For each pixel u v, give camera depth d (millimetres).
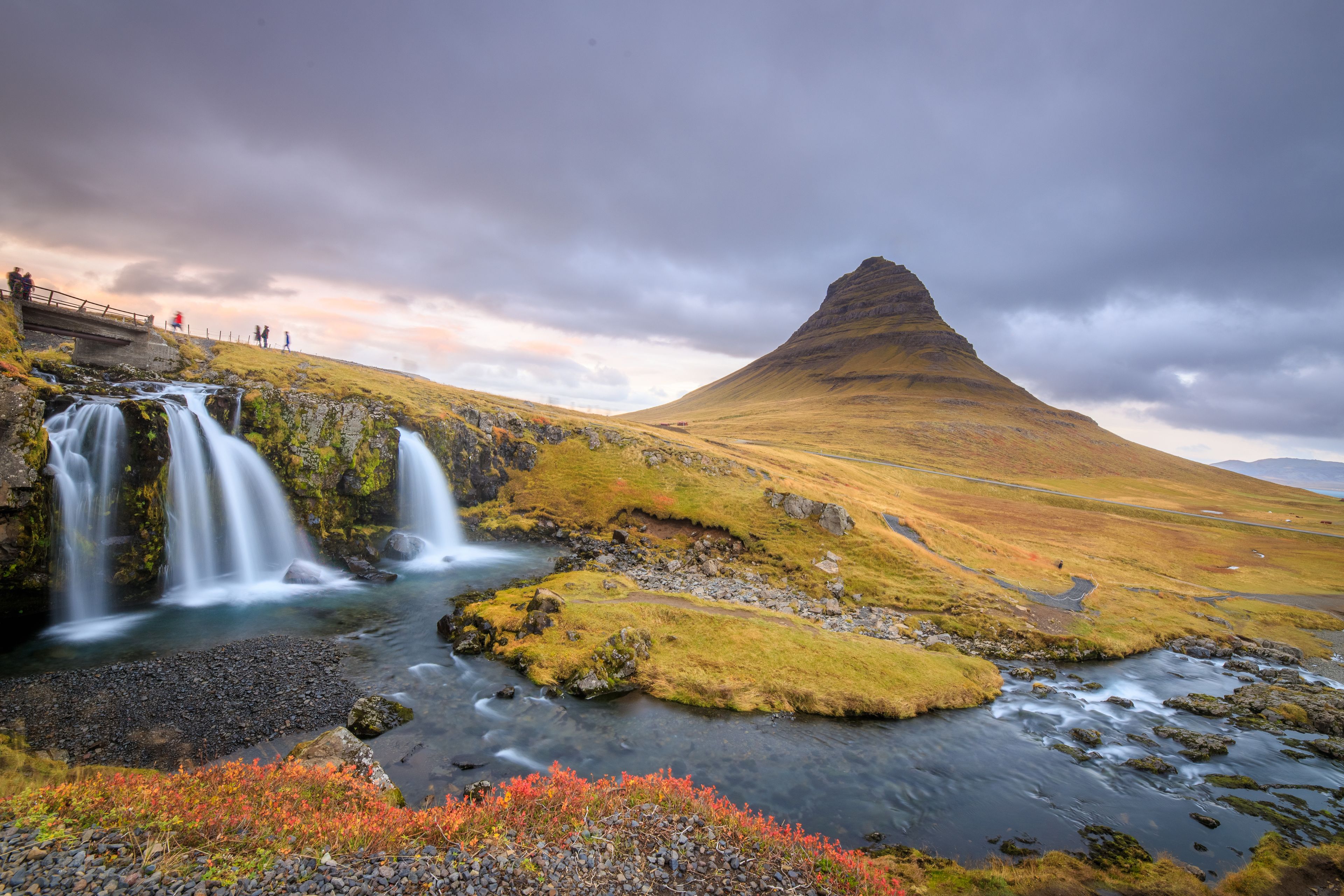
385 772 24266
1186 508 165375
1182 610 66438
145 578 43781
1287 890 20578
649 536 72875
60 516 38969
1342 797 28734
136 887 11281
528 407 110250
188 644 36469
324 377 78625
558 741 28125
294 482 57344
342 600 47344
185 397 52875
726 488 83625
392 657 36719
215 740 25672
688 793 19188
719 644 39906
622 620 41094
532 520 73750
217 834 13453
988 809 25703
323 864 13016
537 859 14594
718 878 15023
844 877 15797
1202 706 39594
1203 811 26734
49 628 37562
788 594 58344
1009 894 19234
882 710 34562
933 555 72125
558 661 35406
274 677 32375
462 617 42094
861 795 25969
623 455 90438
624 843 15922
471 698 31828
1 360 40375
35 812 13117
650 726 30484
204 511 49844
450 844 14859
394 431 66250
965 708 37094
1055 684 43062
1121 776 29766
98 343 61219
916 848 22250
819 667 38156
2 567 35688
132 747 24578
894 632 49531
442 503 71188
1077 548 100250
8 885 10727
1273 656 55125
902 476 159875
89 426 41812
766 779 26609
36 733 25047
